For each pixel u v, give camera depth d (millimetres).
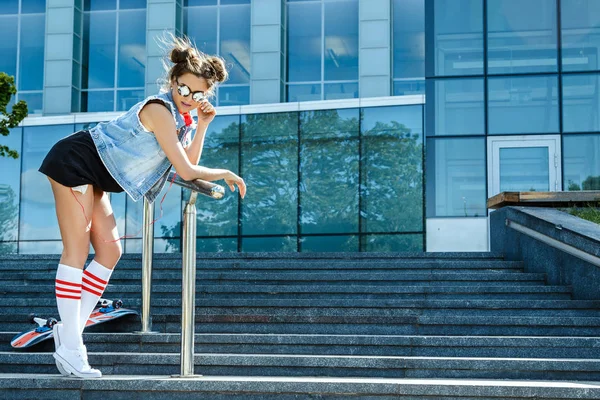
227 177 4133
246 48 22125
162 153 4156
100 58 22688
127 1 22719
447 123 17266
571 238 6812
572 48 17172
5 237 19453
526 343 5258
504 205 9078
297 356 4840
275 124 18609
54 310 6980
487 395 3902
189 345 4152
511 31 17375
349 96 21562
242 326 6098
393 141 18031
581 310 6309
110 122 4168
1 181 19672
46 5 22484
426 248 16953
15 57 22984
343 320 6031
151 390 3990
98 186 4172
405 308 6512
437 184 17094
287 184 18422
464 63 17391
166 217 18719
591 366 4625
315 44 21875
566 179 16844
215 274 7930
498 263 8070
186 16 22500
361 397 3943
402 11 21656
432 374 4750
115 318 5898
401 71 21484
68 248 4129
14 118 11531
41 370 4855
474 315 6422
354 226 18016
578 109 17016
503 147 17062
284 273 7867
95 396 4008
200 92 4102
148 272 5887
